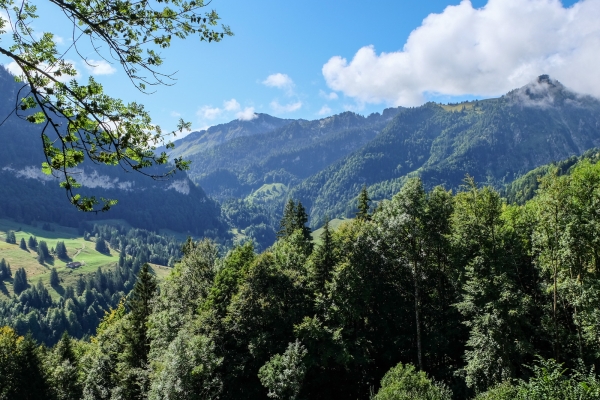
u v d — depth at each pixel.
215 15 7.41
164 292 54.72
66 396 49.47
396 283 41.47
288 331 37.41
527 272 40.41
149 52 7.18
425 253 38.91
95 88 7.00
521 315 29.39
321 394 36.66
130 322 49.38
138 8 6.98
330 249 41.22
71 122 6.81
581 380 17.38
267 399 34.56
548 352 32.75
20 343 44.97
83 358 56.50
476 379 29.58
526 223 41.69
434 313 39.47
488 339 29.16
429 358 38.56
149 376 36.44
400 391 24.81
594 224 27.97
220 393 33.53
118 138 7.14
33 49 6.81
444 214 39.31
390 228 38.00
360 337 36.25
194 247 62.91
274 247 65.75
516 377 28.92
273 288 38.97
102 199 7.40
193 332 36.97
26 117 6.64
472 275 32.44
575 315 28.80
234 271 46.53
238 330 36.91
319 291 39.44
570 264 29.16
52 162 6.92
